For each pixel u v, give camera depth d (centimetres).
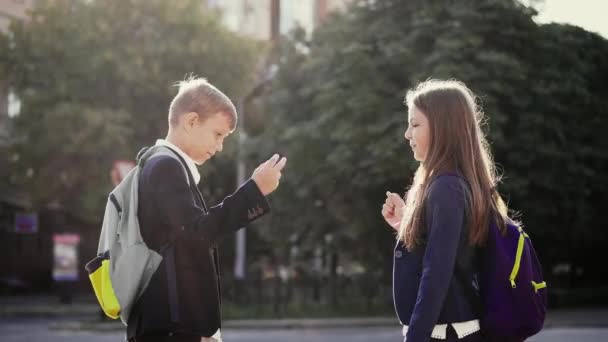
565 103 1514
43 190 2634
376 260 2303
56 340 1521
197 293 294
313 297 2233
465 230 278
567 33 1143
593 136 1617
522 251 281
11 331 1791
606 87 1437
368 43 1972
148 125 2652
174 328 292
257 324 1822
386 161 1852
